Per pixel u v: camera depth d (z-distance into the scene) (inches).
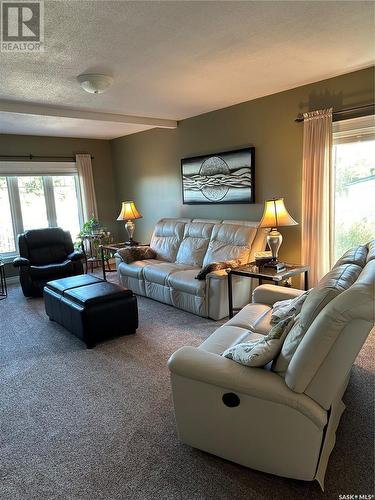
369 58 112.7
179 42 93.4
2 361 116.6
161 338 129.3
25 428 82.4
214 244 167.6
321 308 57.9
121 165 257.4
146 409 87.6
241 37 92.4
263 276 124.1
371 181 131.4
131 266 185.2
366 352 109.2
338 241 145.3
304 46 100.4
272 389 58.7
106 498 62.4
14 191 225.1
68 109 163.2
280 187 158.1
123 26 82.2
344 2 76.4
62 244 216.4
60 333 139.0
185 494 62.3
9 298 190.5
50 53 95.7
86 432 80.0
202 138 191.2
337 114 133.6
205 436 69.0
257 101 160.2
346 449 70.5
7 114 159.8
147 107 168.1
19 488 65.6
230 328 92.3
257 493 61.7
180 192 213.3
